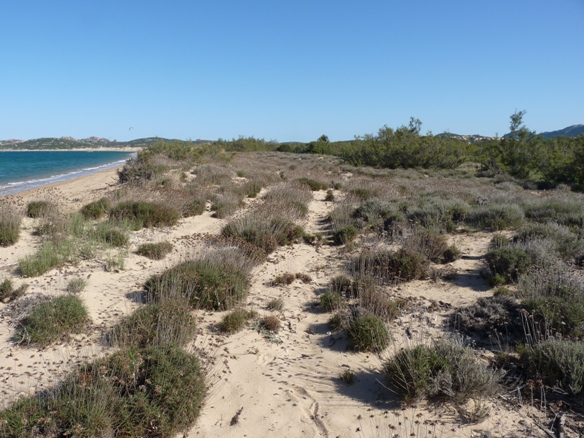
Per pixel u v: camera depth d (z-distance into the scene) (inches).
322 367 195.2
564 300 225.5
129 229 411.2
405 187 750.5
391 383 172.1
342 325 223.3
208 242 375.6
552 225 363.9
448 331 223.1
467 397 163.5
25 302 238.8
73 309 222.1
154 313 219.5
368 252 329.4
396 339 216.4
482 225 428.5
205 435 150.9
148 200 499.8
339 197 697.6
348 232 408.5
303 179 822.5
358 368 193.0
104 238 370.3
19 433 131.3
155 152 1101.1
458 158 1389.0
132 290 275.3
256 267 332.5
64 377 173.3
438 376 163.0
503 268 284.0
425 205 480.1
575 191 892.0
